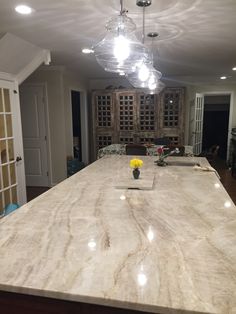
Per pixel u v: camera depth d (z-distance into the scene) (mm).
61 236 1303
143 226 1414
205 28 2576
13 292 966
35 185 5551
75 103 6875
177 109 6129
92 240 1258
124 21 1951
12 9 2082
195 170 2826
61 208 1693
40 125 5320
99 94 6402
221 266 1038
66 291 907
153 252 1145
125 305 861
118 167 2977
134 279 959
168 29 2615
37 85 5180
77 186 2205
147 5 1974
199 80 6914
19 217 1549
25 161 5504
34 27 2545
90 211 1637
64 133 5273
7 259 1102
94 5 2010
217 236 1296
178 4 1979
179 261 1072
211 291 895
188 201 1821
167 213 1599
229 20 2352
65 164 5371
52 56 3979
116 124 6441
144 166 3049
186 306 831
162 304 840
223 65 4887
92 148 7277
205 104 9062
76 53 3754
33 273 1005
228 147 7262
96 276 981
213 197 1909
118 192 2035
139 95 6215
